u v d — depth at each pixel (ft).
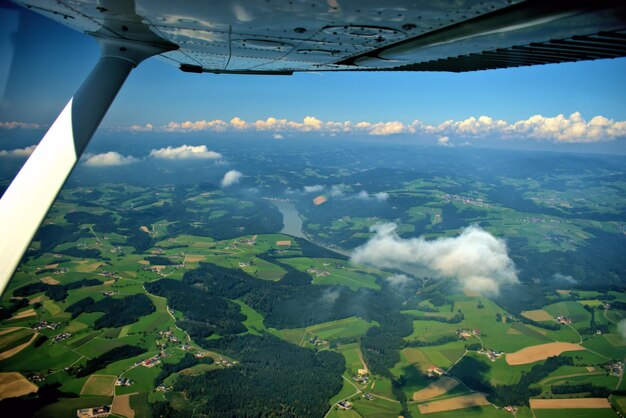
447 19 13.21
